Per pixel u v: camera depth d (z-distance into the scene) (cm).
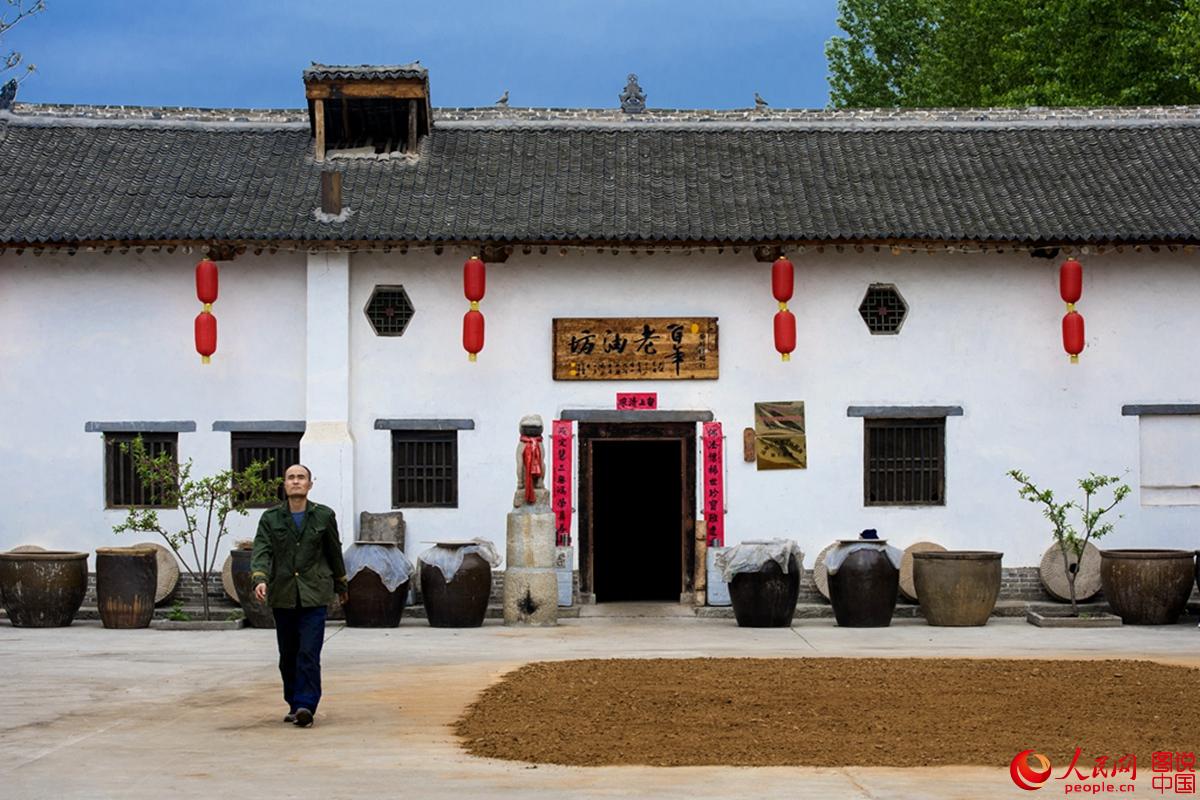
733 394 2047
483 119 2220
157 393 2050
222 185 2077
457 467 2038
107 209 2003
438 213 2002
